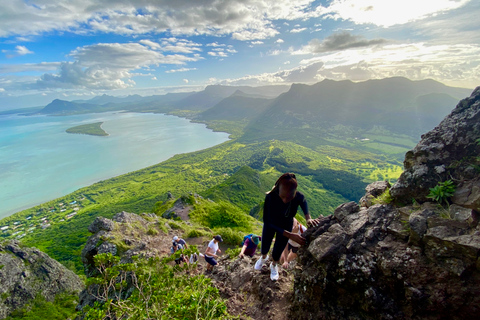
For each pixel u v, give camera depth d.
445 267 2.81
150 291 4.58
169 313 3.81
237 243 16.06
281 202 3.92
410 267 3.02
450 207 3.22
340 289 3.56
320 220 4.25
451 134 3.93
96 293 10.75
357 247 3.60
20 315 21.22
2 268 22.92
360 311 3.39
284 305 4.58
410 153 4.38
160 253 13.21
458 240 2.76
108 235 14.09
